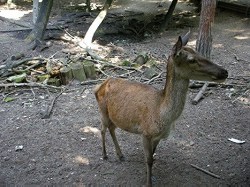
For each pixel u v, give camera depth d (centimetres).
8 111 644
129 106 472
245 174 505
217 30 1098
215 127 597
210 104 657
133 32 1077
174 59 427
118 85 488
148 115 457
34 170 518
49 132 589
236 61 838
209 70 424
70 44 958
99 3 1499
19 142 569
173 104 442
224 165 521
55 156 541
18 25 1157
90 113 635
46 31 1077
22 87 712
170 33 1085
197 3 1381
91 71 735
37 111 641
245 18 1198
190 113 632
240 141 563
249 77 740
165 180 500
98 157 538
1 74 739
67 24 1149
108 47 934
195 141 566
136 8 1391
